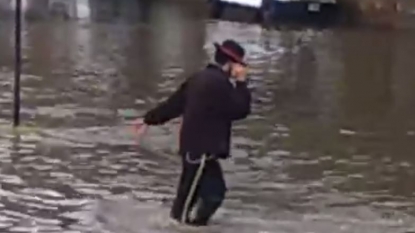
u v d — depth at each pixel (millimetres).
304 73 19438
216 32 28312
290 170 10422
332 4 30375
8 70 17766
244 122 13430
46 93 15055
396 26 31766
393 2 32250
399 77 19406
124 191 9094
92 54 21266
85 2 37594
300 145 11898
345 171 10492
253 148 11547
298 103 15469
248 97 7711
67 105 13984
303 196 9266
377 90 17438
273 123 13461
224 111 7652
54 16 31969
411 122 14016
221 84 7613
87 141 11414
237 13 31938
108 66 19188
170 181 9586
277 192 9383
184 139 7723
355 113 14719
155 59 20969
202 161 7684
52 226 7797
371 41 27016
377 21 31719
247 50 23469
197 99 7625
